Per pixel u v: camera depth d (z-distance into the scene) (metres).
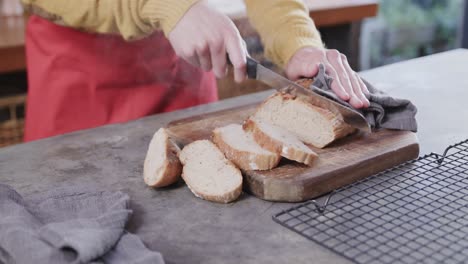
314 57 1.16
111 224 0.74
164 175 0.90
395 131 1.06
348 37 2.24
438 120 1.21
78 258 0.66
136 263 0.67
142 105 1.40
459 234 0.75
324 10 2.04
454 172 0.92
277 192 0.87
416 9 2.91
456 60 1.69
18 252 0.68
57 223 0.72
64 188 0.85
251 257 0.73
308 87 1.10
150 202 0.88
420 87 1.44
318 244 0.74
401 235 0.74
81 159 1.05
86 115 1.40
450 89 1.43
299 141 0.95
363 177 0.93
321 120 1.00
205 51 1.01
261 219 0.82
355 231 0.76
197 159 0.92
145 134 1.18
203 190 0.88
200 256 0.73
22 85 2.01
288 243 0.75
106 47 1.35
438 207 0.81
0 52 1.61
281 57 1.23
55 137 1.16
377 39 2.89
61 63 1.36
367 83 1.16
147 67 1.40
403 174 0.94
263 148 0.92
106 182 0.95
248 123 0.99
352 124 1.00
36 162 1.03
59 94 1.38
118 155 1.07
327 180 0.89
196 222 0.82
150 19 1.06
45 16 1.26
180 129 1.11
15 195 0.81
